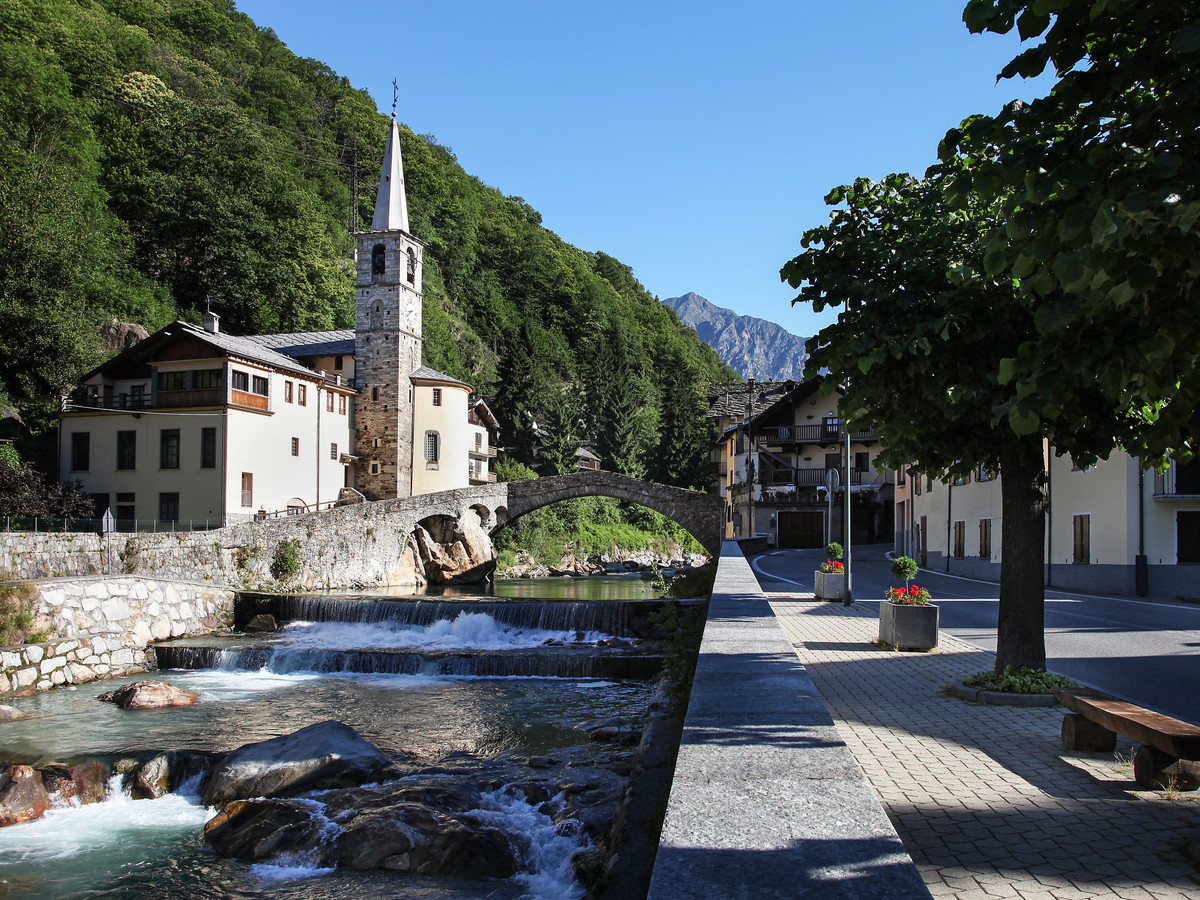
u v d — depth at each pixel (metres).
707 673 6.03
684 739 4.08
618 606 26.44
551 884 8.01
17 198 45.69
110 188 63.19
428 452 56.22
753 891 2.28
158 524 40.53
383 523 43.75
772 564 35.75
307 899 8.05
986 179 4.76
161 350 41.94
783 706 4.83
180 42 98.69
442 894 7.93
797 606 19.55
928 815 5.38
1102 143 4.46
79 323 44.44
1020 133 4.83
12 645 20.11
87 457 41.91
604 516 82.56
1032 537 9.53
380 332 55.12
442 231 111.56
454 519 49.53
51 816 10.85
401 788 10.55
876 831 2.79
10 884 8.77
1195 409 5.05
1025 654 9.48
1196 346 4.41
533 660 21.89
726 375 179.12
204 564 32.75
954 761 6.70
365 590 41.59
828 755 3.79
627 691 19.62
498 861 8.48
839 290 9.08
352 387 55.06
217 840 9.67
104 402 42.38
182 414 40.91
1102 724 6.43
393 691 19.67
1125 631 15.23
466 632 26.72
